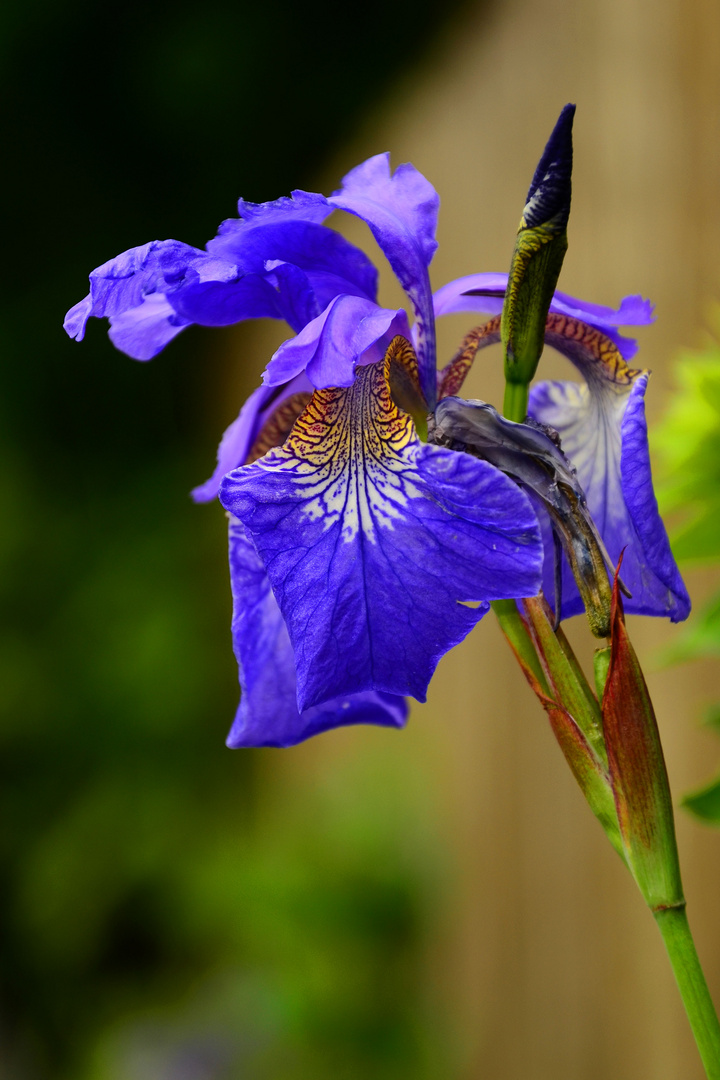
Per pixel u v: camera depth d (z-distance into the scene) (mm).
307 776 999
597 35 626
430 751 802
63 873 1225
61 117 1200
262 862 781
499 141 712
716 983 530
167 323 348
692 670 557
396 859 733
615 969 631
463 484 312
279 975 750
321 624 313
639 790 319
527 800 698
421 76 814
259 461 321
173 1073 976
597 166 628
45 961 1230
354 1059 703
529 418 327
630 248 605
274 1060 833
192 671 1259
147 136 1174
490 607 328
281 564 316
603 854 640
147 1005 1167
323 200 327
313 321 324
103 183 1241
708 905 538
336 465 320
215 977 1087
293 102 999
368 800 771
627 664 319
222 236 327
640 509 322
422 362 335
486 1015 739
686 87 577
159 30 1090
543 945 687
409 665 312
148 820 1221
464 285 348
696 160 573
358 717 351
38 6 1110
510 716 713
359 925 704
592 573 322
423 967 764
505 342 321
